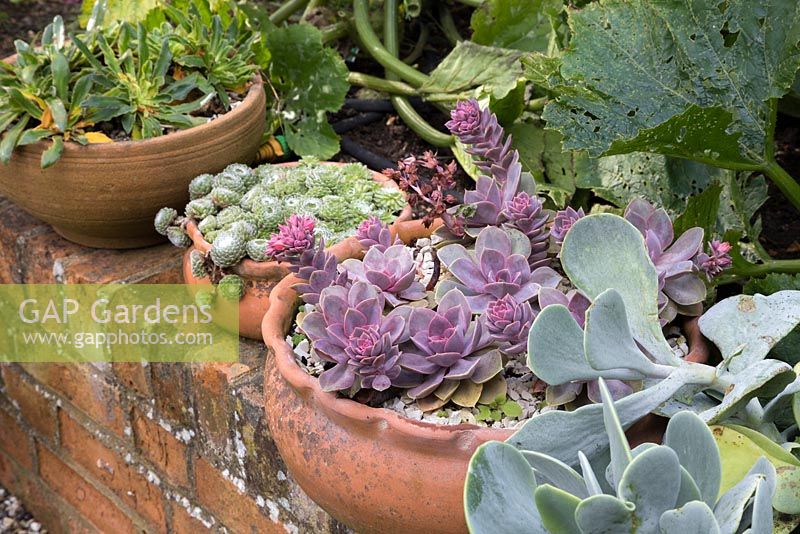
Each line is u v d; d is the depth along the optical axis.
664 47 1.27
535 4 1.71
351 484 1.00
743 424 0.97
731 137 1.18
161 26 1.64
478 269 1.06
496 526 0.81
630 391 0.97
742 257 1.26
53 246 1.67
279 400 1.08
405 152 1.84
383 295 1.05
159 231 1.48
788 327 0.95
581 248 0.96
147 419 1.58
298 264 1.02
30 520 2.11
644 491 0.74
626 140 1.14
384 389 0.96
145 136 1.49
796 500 0.84
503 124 1.62
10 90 1.45
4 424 2.06
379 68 2.09
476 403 0.99
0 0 2.63
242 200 1.43
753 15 1.23
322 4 2.02
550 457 0.82
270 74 1.80
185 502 1.58
